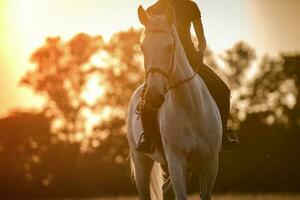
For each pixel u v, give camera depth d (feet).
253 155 170.40
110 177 181.06
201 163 34.83
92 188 181.98
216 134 34.81
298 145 170.91
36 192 188.65
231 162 167.84
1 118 194.39
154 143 36.29
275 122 187.21
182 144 33.81
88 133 197.98
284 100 203.41
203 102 34.53
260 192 163.43
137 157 39.19
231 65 213.87
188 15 35.78
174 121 33.81
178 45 33.60
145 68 32.35
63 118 201.77
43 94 205.16
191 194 135.03
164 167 39.55
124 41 199.52
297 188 166.30
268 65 210.79
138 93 39.55
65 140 196.03
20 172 192.13
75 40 205.05
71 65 205.87
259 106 204.33
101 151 188.65
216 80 36.42
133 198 143.43
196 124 34.09
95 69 203.62
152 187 39.37
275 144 171.83
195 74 34.53
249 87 209.46
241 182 166.91
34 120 196.13
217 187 166.50
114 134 193.47
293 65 207.62
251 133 174.91
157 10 35.96
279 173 167.73
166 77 31.86
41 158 190.60
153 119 35.63
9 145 194.39
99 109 200.13
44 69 207.51
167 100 34.24
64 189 185.68
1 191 190.19
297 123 188.14
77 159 189.57
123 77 199.52
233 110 190.80
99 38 202.90
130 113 39.96
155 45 31.91
